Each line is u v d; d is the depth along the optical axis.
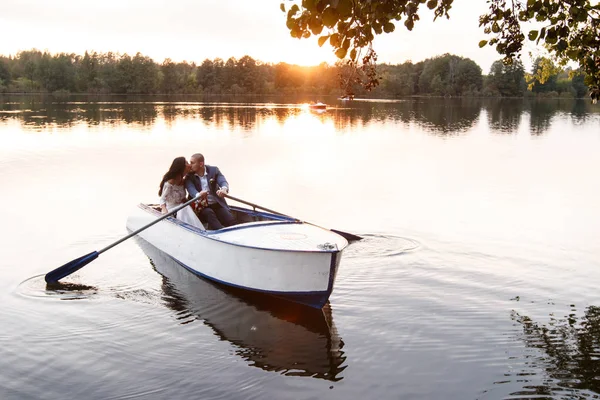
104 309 6.43
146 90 101.38
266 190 12.87
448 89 109.69
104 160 17.28
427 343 5.53
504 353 5.32
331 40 3.93
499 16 4.59
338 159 18.25
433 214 10.66
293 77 112.06
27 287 7.04
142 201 11.62
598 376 4.91
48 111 41.62
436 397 4.60
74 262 7.25
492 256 8.16
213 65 110.12
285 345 5.56
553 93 103.38
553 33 4.23
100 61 114.06
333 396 4.64
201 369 5.09
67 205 11.20
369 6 3.97
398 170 16.08
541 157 19.30
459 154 20.00
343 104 69.31
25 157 17.47
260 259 6.64
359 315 6.21
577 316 6.15
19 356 5.29
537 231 9.52
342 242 6.64
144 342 5.63
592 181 14.39
